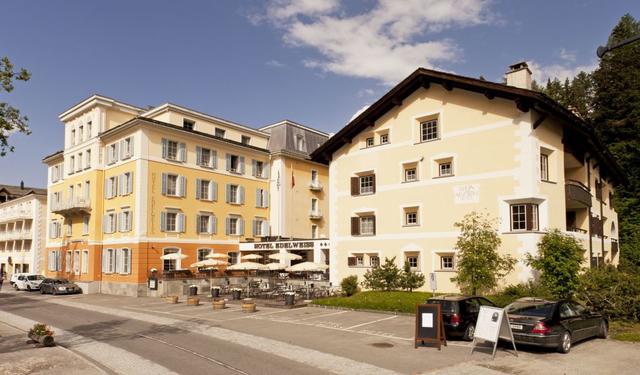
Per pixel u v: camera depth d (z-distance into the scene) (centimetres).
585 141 2605
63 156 4428
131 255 3475
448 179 2448
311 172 4750
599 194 3167
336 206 2969
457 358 1262
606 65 4353
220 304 2455
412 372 1118
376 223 2744
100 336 1683
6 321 2108
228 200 4075
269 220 4431
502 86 2195
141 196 3456
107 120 3941
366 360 1241
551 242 1856
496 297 2019
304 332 1692
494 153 2294
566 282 1816
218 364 1211
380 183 2753
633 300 1709
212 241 3909
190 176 3797
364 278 2708
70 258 4116
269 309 2420
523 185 2175
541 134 2259
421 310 1424
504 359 1249
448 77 2412
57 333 1766
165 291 3372
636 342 1466
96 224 3800
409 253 2592
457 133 2444
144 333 1728
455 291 2347
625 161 4069
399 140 2689
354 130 2881
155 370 1163
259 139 4556
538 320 1295
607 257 3228
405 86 2614
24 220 5478
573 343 1435
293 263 4316
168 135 3675
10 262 5794
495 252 2127
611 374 1098
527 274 2114
